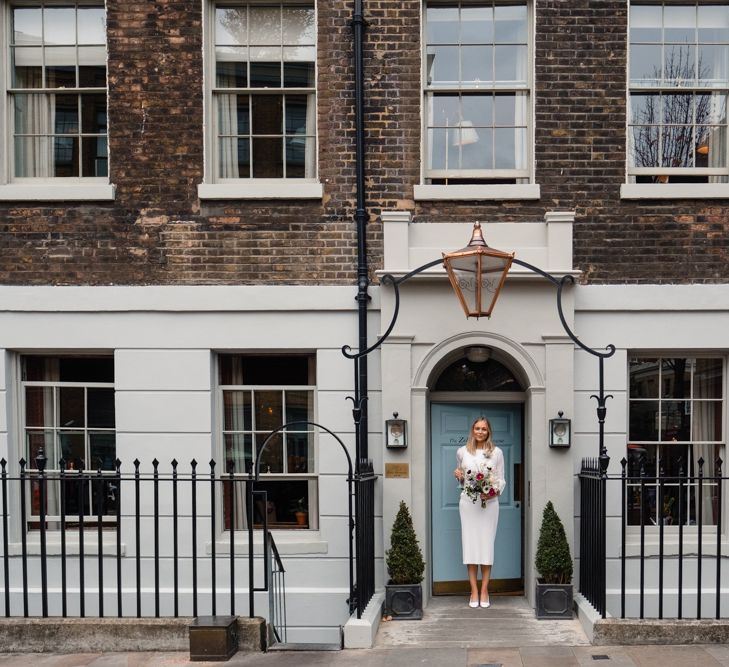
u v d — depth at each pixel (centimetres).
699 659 561
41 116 773
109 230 743
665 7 758
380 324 734
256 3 766
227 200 741
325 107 742
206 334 741
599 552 644
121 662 573
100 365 770
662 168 755
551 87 734
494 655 582
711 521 752
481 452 699
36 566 749
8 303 740
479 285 617
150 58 744
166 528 744
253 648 595
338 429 738
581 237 730
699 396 757
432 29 762
